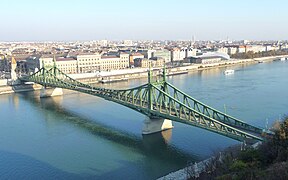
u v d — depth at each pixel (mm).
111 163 101062
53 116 158625
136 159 104188
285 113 146875
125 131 132750
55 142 120125
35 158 105375
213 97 186875
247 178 53656
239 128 105625
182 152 107938
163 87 129750
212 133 124938
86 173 94188
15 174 94000
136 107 130500
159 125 129250
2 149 113250
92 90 169000
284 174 50719
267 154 65375
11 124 144875
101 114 160500
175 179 84000
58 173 94250
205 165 81062
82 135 128000
